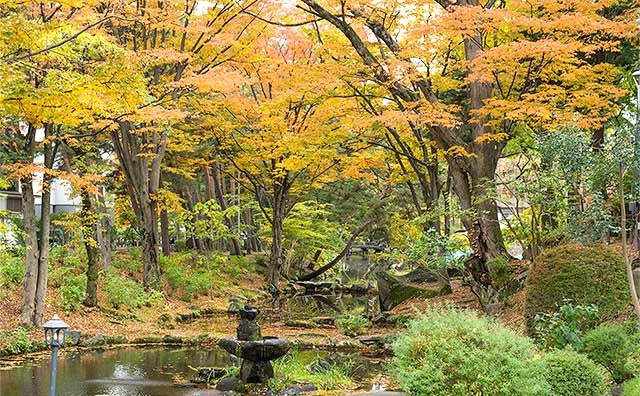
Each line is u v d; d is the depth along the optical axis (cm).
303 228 3128
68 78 1099
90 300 1867
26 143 1602
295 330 1878
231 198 3316
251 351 1134
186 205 3375
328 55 2136
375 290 2978
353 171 2317
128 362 1405
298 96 2038
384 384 1181
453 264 1731
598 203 1301
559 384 813
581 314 1023
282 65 2188
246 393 1105
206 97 2488
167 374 1273
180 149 2491
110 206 3100
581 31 1599
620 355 920
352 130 2209
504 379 739
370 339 1650
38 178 1631
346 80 1925
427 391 736
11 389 1123
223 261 2908
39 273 1614
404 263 3050
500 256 1758
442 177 3105
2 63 1002
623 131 1158
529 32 1738
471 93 1828
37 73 1153
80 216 2023
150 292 2217
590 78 1605
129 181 2345
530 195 1477
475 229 1792
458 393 729
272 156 2409
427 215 1775
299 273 3459
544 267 1168
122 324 1844
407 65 1723
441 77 1948
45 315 1703
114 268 2392
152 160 2386
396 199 2969
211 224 2911
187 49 2245
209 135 2503
